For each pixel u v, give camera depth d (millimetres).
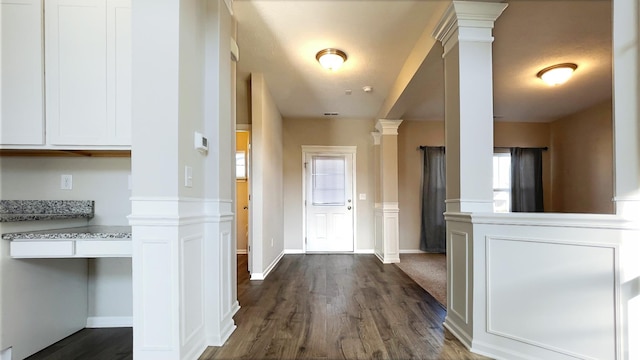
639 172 1520
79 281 2301
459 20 2203
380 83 4102
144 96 1714
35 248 1837
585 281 1631
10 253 1830
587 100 4883
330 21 2693
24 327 1910
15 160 2273
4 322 1813
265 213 4023
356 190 5820
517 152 6004
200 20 2070
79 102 1995
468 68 2207
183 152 1784
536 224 1779
